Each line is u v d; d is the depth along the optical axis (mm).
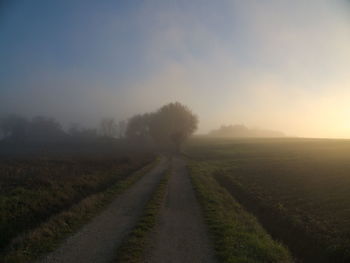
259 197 23453
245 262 10227
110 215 16516
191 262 10273
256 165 48469
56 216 15391
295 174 34594
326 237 14086
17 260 9914
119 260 10102
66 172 32906
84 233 13172
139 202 20250
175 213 17312
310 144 93625
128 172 39969
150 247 11602
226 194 25781
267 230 17047
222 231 13812
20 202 17703
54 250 11062
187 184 29312
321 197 22547
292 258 12289
